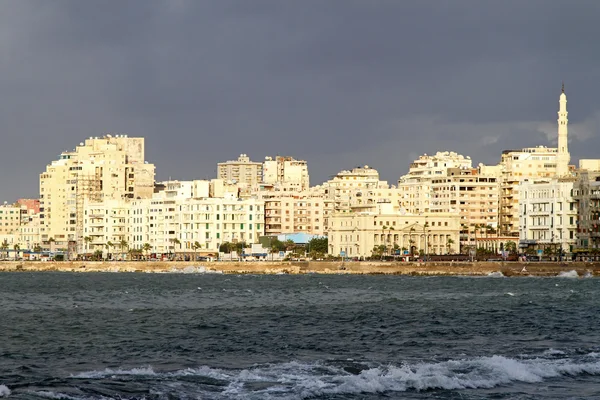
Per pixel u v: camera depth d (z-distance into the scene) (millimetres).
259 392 180125
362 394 180000
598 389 184750
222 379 191250
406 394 180375
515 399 177375
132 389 181500
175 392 179500
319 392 180500
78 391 179750
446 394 180500
